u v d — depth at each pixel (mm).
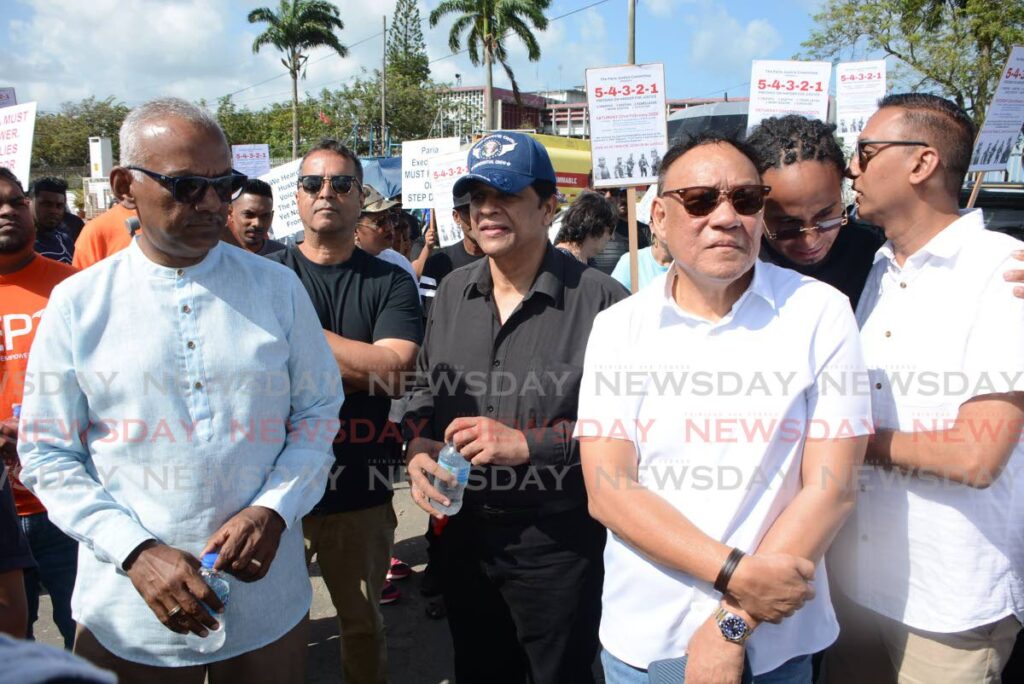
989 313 1708
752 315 1676
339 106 38969
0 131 4344
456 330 2428
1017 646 2277
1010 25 16656
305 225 2748
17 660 715
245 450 1852
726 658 1528
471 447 2104
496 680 2488
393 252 4500
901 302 1894
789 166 1936
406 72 42469
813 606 1688
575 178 15281
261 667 1930
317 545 2707
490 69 30547
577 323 2266
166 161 1684
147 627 1808
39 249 5184
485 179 2129
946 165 1789
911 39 17734
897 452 1781
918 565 1836
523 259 2291
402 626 3680
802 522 1561
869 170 1862
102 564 1827
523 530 2223
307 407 2053
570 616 2248
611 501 1695
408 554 4418
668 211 1675
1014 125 4711
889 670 2020
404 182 7305
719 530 1643
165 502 1785
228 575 1834
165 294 1810
